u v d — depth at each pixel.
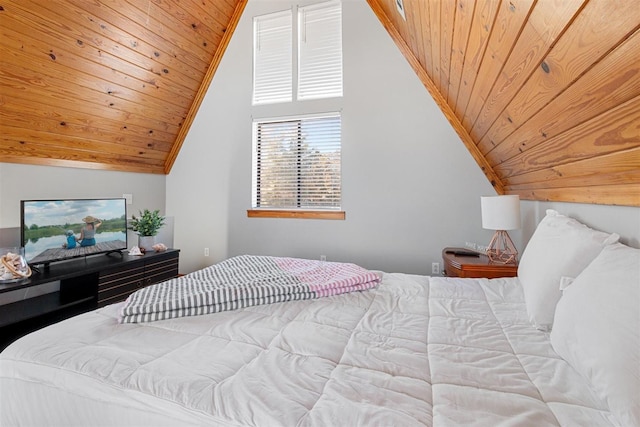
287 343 1.01
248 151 3.58
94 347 0.97
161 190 3.89
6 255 2.19
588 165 1.22
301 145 3.42
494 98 1.64
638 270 0.75
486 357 0.91
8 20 1.96
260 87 3.55
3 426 0.91
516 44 1.11
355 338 1.04
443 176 2.91
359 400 0.71
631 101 0.80
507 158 2.15
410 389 0.76
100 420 0.81
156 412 0.74
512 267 2.00
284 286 1.46
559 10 0.79
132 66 2.80
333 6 3.26
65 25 2.20
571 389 0.75
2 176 2.44
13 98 2.24
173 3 2.80
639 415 0.56
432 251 2.96
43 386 0.87
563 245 1.19
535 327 1.11
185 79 3.41
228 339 1.04
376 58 3.06
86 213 2.73
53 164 2.75
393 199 3.06
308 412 0.68
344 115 3.18
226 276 1.66
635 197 1.03
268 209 3.51
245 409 0.70
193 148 3.80
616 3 0.63
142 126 3.29
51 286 2.71
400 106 3.00
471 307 1.33
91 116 2.78
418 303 1.39
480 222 2.82
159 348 0.97
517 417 0.65
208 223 3.78
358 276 1.62
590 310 0.79
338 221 3.25
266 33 3.52
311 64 3.34
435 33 1.93
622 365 0.63
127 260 2.83
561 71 0.96
